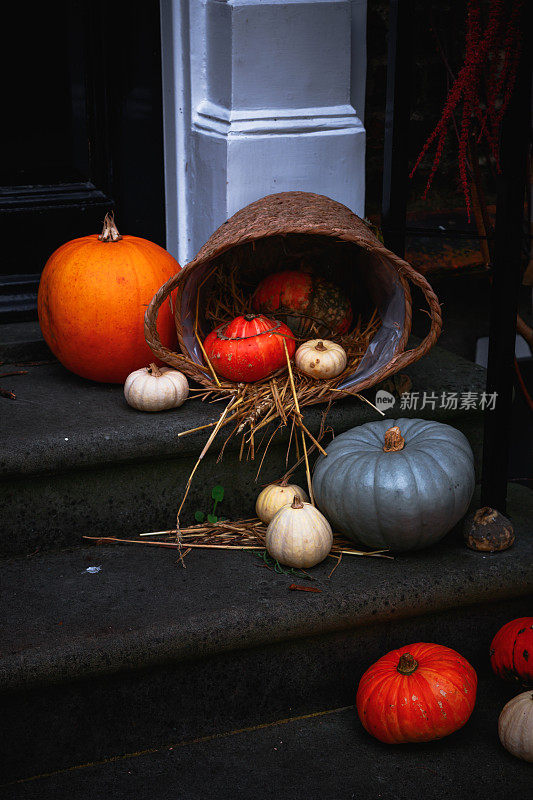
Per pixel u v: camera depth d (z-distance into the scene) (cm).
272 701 200
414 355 223
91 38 265
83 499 216
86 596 195
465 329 321
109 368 238
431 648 196
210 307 256
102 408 229
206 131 266
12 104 264
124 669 180
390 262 226
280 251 258
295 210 222
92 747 187
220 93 262
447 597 203
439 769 183
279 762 186
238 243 209
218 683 194
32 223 276
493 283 207
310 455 233
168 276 239
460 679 186
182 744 193
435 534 206
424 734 183
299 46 256
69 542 218
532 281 261
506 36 205
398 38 234
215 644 186
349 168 272
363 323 261
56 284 233
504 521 216
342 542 219
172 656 183
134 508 222
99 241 240
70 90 269
